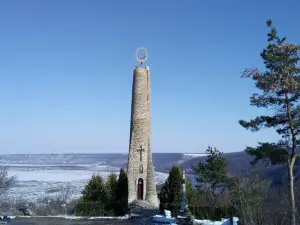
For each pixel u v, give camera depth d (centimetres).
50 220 4359
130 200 5756
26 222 4156
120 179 5212
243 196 2400
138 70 6166
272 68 3281
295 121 3195
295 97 3228
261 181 3119
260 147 3266
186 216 3872
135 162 5912
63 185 11731
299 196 2523
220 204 4359
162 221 3794
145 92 6128
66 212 5369
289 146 3269
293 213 2000
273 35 3347
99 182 5228
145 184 5862
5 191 8756
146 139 6009
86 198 5112
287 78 3162
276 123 3331
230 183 3853
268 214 2253
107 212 4888
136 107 6066
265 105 3328
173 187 4662
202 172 4619
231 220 2491
